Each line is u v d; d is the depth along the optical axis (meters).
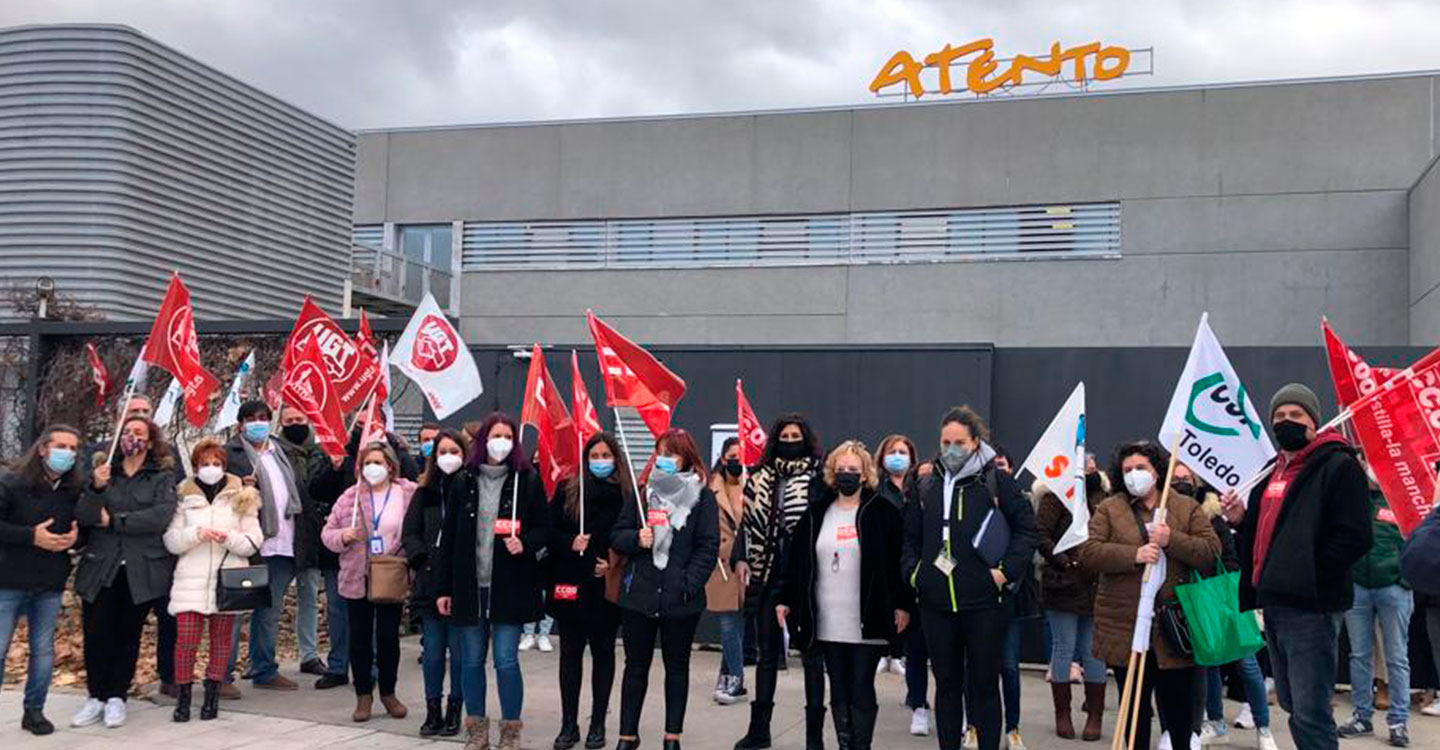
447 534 7.50
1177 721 6.32
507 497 7.41
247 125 18.19
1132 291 21.80
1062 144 22.36
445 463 7.66
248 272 18.09
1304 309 21.03
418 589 7.86
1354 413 6.12
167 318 8.77
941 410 11.20
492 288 25.14
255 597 8.16
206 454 8.26
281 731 7.91
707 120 24.33
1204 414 6.46
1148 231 21.81
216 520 8.12
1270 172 21.39
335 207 20.23
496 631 7.41
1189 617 6.12
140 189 16.16
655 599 7.03
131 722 8.11
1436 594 4.49
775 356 11.65
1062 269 22.17
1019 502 6.63
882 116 23.34
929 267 22.84
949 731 6.57
